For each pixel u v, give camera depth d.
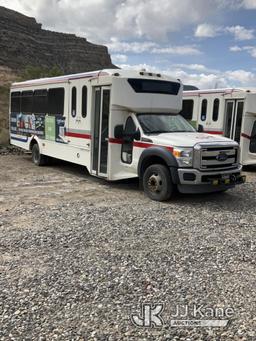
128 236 6.23
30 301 4.13
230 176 8.75
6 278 4.65
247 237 6.33
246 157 13.95
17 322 3.74
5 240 5.93
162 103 10.22
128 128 9.88
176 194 9.51
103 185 10.62
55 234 6.24
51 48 118.19
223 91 14.48
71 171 12.96
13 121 15.66
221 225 7.00
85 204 8.30
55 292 4.32
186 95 16.09
